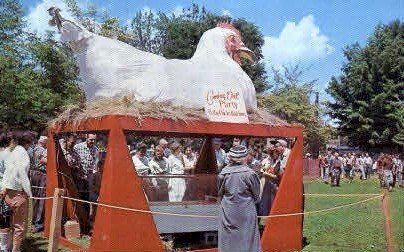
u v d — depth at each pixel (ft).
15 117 58.54
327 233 35.65
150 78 27.30
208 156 37.58
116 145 24.79
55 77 67.67
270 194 32.65
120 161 24.84
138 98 26.81
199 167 38.09
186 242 31.30
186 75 28.22
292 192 29.86
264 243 28.76
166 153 39.19
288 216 29.63
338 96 153.48
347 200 58.34
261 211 32.73
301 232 30.22
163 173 34.60
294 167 30.04
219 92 28.17
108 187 24.67
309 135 141.18
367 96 148.66
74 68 69.00
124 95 26.73
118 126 24.80
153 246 25.48
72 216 32.14
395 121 143.02
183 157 40.86
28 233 33.42
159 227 27.76
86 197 33.45
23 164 24.41
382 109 144.66
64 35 27.37
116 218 24.56
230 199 21.54
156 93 27.12
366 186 84.89
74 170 33.71
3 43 65.72
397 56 147.23
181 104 27.73
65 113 29.40
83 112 27.45
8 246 24.71
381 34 155.84
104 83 26.99
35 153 35.60
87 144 34.35
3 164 24.97
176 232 28.30
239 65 32.63
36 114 60.49
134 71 27.27
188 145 43.11
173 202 28.35
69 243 29.43
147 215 25.38
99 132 29.30
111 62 27.09
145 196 25.82
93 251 25.08
